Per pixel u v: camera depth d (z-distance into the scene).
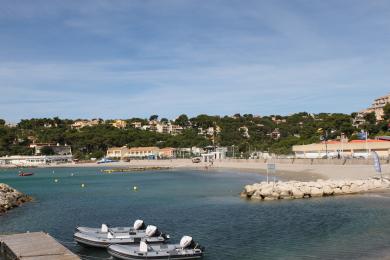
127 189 89.00
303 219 43.91
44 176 160.50
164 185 96.75
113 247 31.23
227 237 37.00
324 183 63.78
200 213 50.38
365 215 45.03
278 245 33.75
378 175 79.25
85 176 151.38
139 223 37.09
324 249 32.09
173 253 29.62
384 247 31.92
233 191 75.44
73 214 52.72
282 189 61.16
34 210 56.91
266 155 188.50
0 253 32.16
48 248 30.20
